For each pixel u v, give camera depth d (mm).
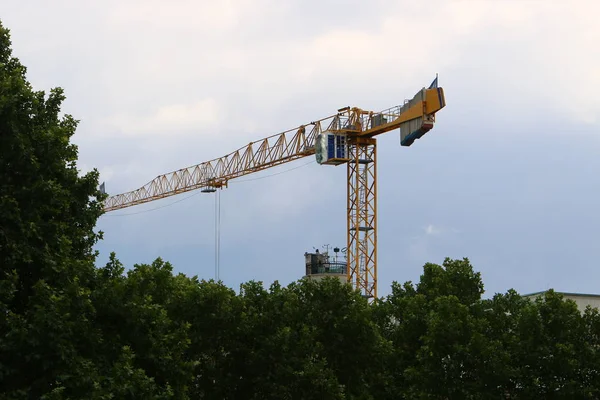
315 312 139875
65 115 107000
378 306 157250
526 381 128000
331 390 128375
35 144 96188
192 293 131500
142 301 104250
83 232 102625
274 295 137125
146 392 94875
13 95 93188
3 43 102062
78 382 88438
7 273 89125
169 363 104250
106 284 101938
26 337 86875
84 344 93625
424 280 158375
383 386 140875
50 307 89125
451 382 128250
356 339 138750
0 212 89375
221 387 130250
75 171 102812
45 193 93875
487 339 130625
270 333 132500
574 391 124750
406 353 144250
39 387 87938
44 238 94000
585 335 131750
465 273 150750
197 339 128375
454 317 131750
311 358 130875
